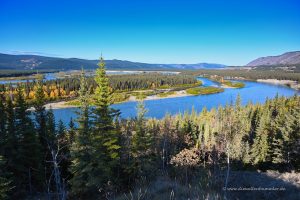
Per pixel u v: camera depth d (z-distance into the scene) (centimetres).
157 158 4206
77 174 2661
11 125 3117
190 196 1405
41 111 3847
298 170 4306
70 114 11300
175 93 18625
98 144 2684
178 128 6406
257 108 9125
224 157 4159
